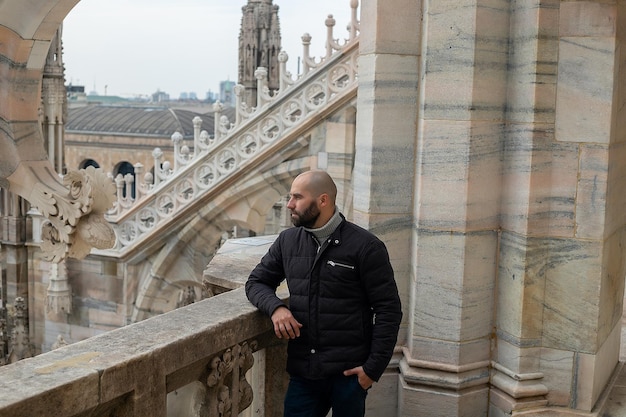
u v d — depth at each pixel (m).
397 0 4.32
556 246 4.16
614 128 4.08
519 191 4.18
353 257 3.38
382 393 4.58
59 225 8.66
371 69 4.38
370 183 4.42
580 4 3.97
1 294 19.44
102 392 2.63
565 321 4.20
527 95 4.10
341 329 3.43
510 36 4.19
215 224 16.67
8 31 8.56
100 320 18.52
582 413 4.21
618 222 4.39
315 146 14.84
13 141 8.88
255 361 4.29
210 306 3.59
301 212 3.38
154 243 17.38
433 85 4.21
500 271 4.34
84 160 46.09
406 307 4.56
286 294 4.00
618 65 4.03
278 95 15.22
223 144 16.02
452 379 4.32
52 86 18.17
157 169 17.06
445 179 4.23
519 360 4.23
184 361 3.06
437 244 4.29
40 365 2.64
